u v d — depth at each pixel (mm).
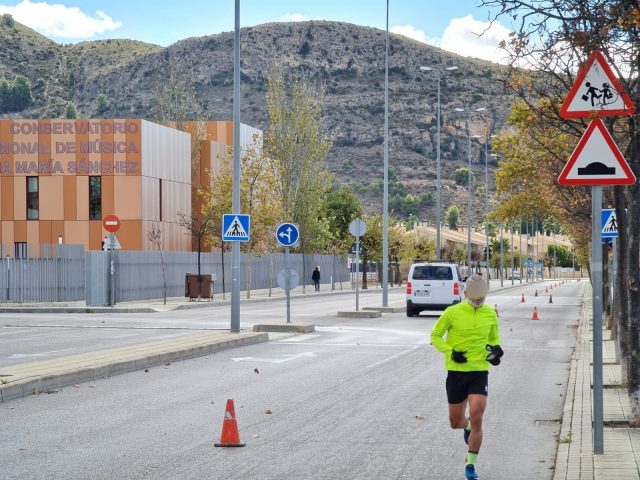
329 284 89938
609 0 9758
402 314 39969
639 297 11469
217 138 79875
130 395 14781
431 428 11805
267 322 33031
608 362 19094
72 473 9141
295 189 73312
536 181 39000
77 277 46156
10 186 62375
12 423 12133
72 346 22688
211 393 15023
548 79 12641
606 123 13156
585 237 46125
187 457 9930
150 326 30328
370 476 9062
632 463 9266
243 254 66812
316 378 17031
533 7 9922
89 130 62031
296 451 10281
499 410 13492
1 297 44312
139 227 61625
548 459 10000
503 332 29859
